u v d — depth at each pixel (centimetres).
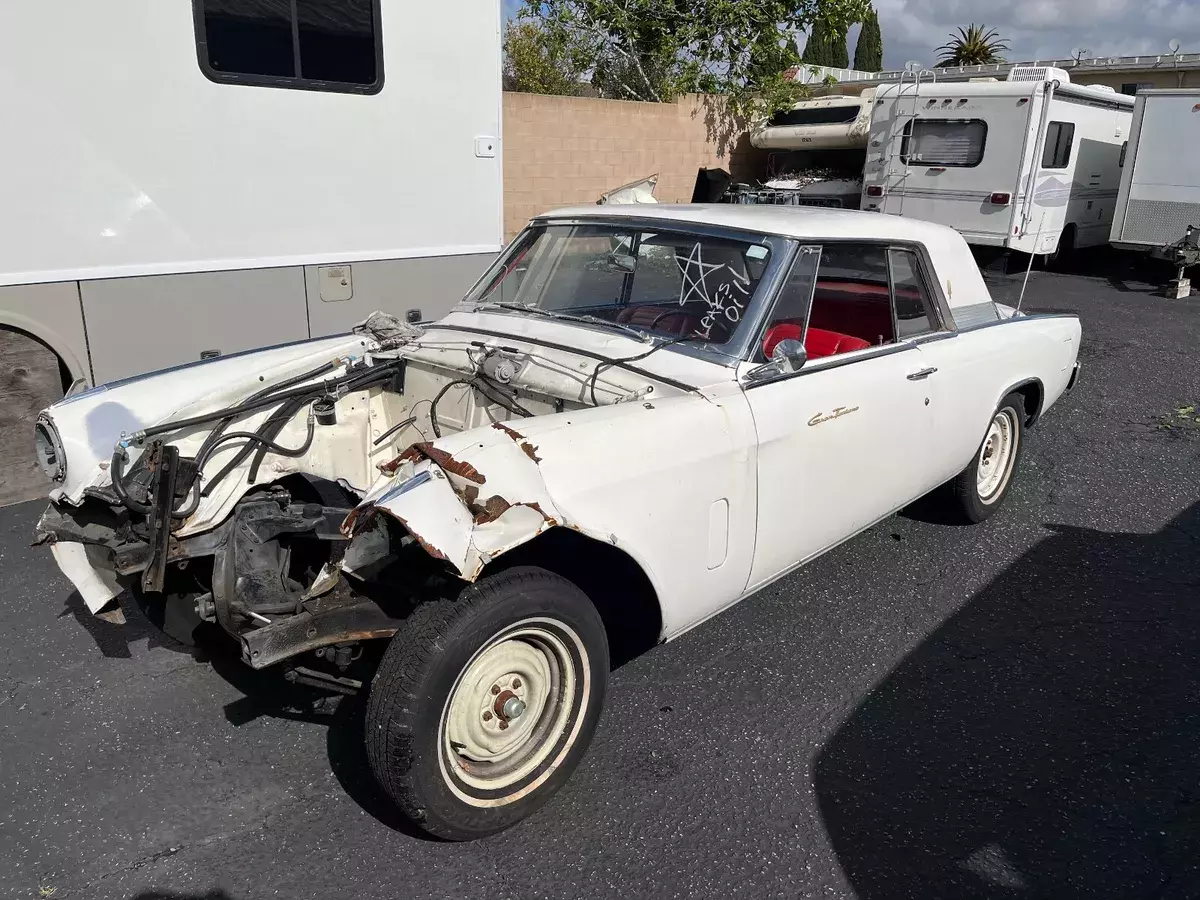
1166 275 1388
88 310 473
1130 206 1276
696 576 302
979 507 482
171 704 327
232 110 498
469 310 406
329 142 539
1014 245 1211
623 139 1354
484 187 620
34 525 464
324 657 276
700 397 303
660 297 357
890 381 371
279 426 351
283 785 287
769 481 320
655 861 259
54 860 255
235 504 314
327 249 554
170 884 247
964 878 256
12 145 435
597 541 270
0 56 424
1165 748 314
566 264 391
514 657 262
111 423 326
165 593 318
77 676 342
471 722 254
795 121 1500
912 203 1292
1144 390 754
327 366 386
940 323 421
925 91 1245
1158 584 432
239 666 351
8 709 321
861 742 314
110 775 289
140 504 283
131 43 458
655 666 356
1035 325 488
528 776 267
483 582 248
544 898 245
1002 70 1869
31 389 476
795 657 365
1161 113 1222
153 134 474
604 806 280
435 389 376
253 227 520
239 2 486
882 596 416
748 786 291
